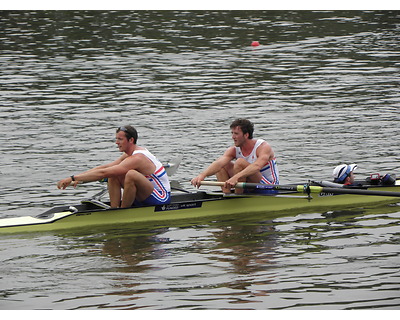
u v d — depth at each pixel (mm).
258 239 40688
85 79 92750
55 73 95750
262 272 35250
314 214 46375
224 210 46750
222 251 38500
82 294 32844
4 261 37062
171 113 76875
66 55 107062
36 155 61125
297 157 60469
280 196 46844
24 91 86250
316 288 33250
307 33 124688
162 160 59906
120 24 131000
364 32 125312
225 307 31438
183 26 130250
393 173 55250
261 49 112312
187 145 64625
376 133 68125
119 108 78875
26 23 130250
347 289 33062
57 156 60875
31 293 32969
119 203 44906
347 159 59562
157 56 107125
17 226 41875
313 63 102625
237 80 92750
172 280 34344
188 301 32031
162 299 32250
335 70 98125
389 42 116938
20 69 97812
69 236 41406
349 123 72188
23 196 49969
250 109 78438
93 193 51031
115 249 39000
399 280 33938
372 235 41125
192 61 104000
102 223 43531
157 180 44719
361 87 88688
